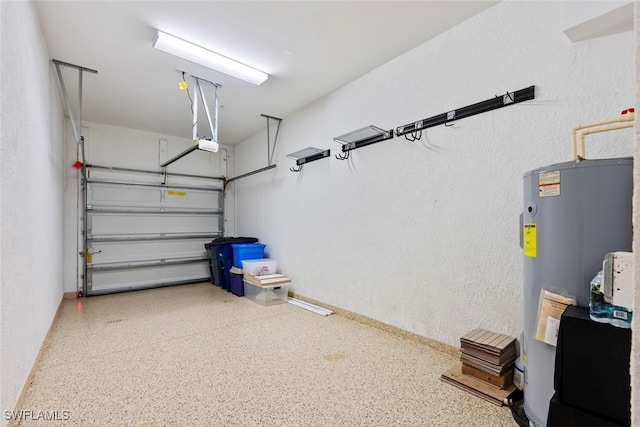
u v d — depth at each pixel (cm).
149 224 557
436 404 188
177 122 508
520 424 166
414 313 288
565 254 146
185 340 291
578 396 118
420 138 284
